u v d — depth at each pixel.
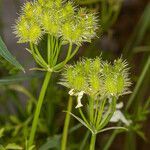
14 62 0.24
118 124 0.34
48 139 0.34
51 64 0.24
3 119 0.40
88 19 0.23
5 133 0.36
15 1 0.39
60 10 0.23
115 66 0.24
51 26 0.23
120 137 0.50
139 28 0.48
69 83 0.24
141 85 0.41
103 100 0.24
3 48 0.24
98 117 0.24
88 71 0.24
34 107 0.40
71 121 0.39
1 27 0.41
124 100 0.41
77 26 0.23
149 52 0.44
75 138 0.42
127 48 0.44
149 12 0.42
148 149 0.48
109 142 0.34
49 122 0.38
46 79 0.24
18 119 0.36
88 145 0.38
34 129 0.25
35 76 0.29
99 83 0.23
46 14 0.23
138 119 0.36
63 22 0.23
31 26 0.23
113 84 0.23
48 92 0.38
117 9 0.41
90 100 0.24
